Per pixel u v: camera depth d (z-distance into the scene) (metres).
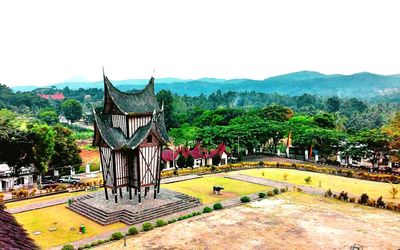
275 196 48.75
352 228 35.28
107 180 43.31
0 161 56.91
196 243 31.66
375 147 67.38
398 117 72.06
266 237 32.97
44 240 32.97
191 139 87.12
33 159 57.19
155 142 43.25
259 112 108.06
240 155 83.69
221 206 42.69
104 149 43.22
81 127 166.62
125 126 43.81
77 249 30.78
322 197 48.03
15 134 56.12
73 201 44.50
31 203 45.62
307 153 82.31
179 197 45.31
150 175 43.12
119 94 44.78
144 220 38.31
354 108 178.75
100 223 37.50
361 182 57.88
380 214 40.06
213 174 65.75
